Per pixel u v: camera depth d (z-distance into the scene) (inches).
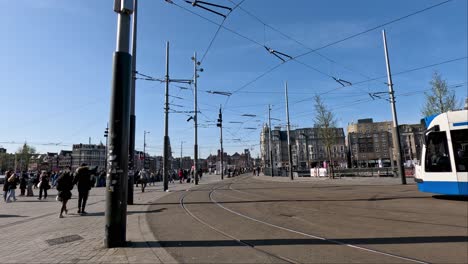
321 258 223.1
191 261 222.4
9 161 4448.8
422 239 266.2
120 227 262.5
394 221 348.2
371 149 4227.4
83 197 470.6
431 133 537.3
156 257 227.6
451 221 339.6
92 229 342.6
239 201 598.5
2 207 564.4
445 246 243.3
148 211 493.7
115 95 266.8
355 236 284.4
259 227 340.8
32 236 308.3
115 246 258.5
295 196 653.3
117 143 265.0
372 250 239.0
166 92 967.0
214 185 1192.8
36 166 4394.7
